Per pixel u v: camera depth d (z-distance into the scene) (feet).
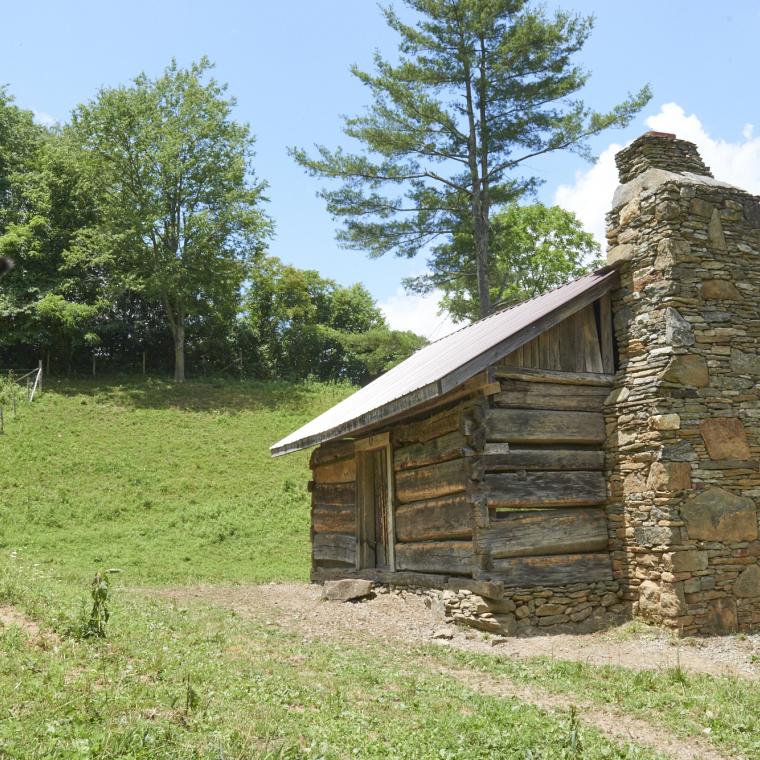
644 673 27.71
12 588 30.50
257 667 25.09
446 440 39.70
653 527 36.47
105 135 140.87
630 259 39.86
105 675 20.67
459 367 35.78
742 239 39.75
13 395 113.29
